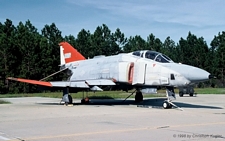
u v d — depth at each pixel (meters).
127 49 89.88
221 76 85.50
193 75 16.91
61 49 27.59
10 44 60.56
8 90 60.59
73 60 26.45
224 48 86.31
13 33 67.19
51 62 66.19
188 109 17.31
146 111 16.28
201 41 98.56
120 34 88.88
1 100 28.64
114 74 20.91
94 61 23.77
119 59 21.20
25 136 9.02
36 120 12.73
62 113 15.52
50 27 83.44
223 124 11.06
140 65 19.42
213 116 13.70
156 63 18.78
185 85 17.34
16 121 12.48
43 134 9.31
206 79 16.61
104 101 25.88
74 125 11.12
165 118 13.02
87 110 17.11
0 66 59.69
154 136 8.71
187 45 100.88
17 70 61.97
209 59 92.75
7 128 10.64
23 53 63.03
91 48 84.06
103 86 21.73
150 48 92.69
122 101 25.67
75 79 24.27
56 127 10.69
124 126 10.73
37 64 63.97
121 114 14.81
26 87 61.72
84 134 9.20
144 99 27.95
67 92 21.19
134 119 12.73
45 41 67.19
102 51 85.75
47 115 14.62
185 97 31.56
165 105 17.92
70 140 8.30
